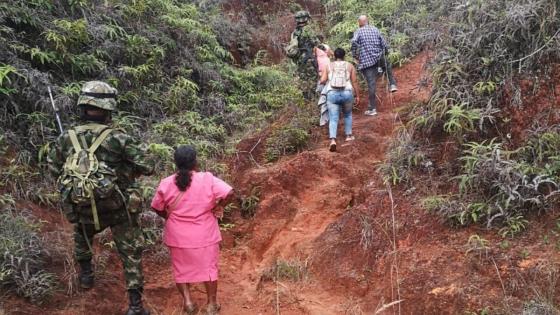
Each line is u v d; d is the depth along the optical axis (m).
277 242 5.73
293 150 7.45
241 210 6.33
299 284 4.89
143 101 7.54
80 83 6.71
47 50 6.72
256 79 9.98
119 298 4.55
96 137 3.98
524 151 4.71
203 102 8.48
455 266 4.20
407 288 4.23
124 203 4.03
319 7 13.85
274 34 12.30
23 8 6.74
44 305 4.16
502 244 4.22
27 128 5.87
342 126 8.09
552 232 4.18
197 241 4.36
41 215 5.08
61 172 4.08
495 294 3.89
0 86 5.70
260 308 4.68
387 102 8.84
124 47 7.80
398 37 10.52
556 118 4.80
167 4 9.49
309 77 9.16
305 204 6.28
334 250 5.00
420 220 4.76
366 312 4.35
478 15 5.57
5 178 5.15
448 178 5.08
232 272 5.33
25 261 4.26
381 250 4.70
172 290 4.81
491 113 5.09
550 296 3.73
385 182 5.39
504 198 4.46
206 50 9.52
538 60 5.09
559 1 5.09
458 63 5.52
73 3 7.55
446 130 5.31
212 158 7.08
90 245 4.11
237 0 13.10
